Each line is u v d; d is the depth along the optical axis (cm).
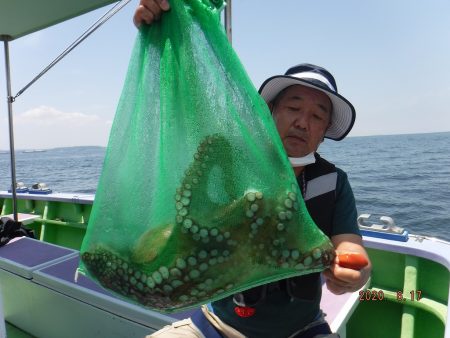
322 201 127
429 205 1510
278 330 131
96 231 102
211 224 88
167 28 99
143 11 101
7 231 304
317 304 136
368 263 102
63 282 214
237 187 89
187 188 91
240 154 91
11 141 343
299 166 130
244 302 126
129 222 97
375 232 252
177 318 174
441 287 223
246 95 93
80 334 211
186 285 88
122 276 95
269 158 90
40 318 235
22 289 242
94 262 101
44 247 282
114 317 191
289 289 122
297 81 120
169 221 91
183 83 96
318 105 125
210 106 93
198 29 96
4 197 500
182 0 98
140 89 104
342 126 136
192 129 94
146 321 179
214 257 88
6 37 314
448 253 216
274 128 92
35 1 242
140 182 99
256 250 88
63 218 440
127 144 105
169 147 96
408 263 230
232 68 93
